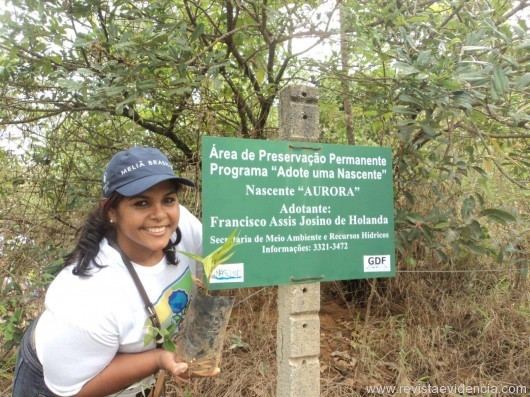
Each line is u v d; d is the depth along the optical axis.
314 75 3.18
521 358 2.63
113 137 3.39
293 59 3.07
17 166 3.21
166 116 3.29
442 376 2.49
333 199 1.76
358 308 3.34
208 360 1.32
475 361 2.70
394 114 2.68
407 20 2.30
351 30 2.52
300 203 1.69
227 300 1.32
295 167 1.69
